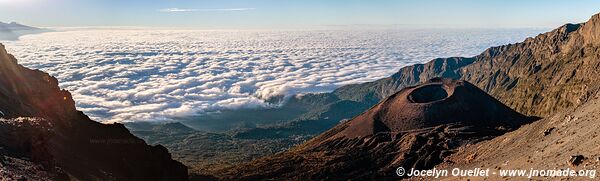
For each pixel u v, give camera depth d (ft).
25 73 234.99
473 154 195.00
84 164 149.07
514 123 427.74
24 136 110.52
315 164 359.66
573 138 114.32
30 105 199.82
